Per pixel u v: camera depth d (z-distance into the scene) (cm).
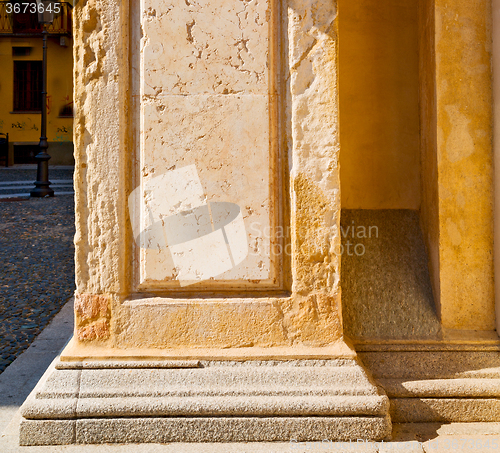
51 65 1892
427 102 284
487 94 266
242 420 217
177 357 229
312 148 236
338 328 235
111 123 234
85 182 236
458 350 253
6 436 223
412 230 296
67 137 1934
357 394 220
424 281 278
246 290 242
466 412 237
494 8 262
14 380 290
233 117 238
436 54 266
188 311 233
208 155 237
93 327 233
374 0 308
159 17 236
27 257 649
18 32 1842
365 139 306
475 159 265
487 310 265
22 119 1912
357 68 306
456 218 265
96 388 221
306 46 235
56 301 477
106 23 234
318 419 217
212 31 237
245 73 238
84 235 235
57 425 215
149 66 236
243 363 229
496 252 262
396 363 251
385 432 218
